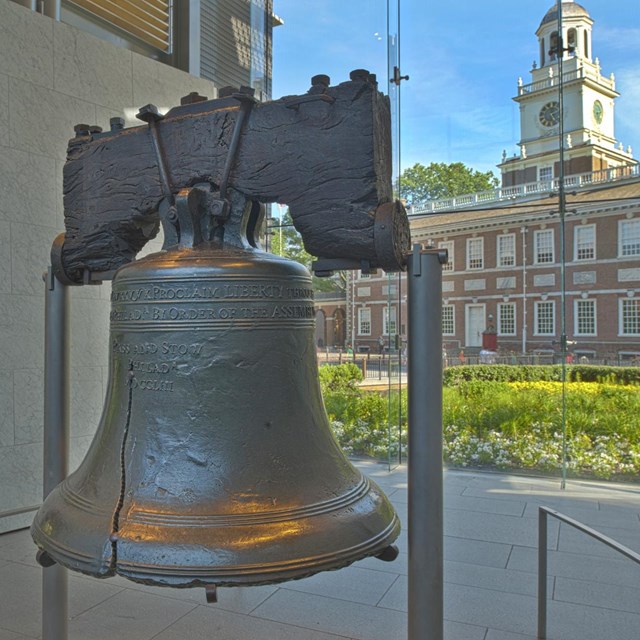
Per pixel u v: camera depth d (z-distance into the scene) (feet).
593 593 11.53
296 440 4.66
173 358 4.52
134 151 5.36
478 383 30.04
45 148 15.93
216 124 4.88
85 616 10.64
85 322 16.96
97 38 17.15
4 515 14.80
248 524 4.04
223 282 4.49
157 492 4.29
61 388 6.72
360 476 5.01
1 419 15.03
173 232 5.16
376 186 4.41
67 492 4.81
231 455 4.42
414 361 4.58
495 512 17.51
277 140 4.66
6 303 15.14
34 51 15.74
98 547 4.03
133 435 4.59
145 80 18.35
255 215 5.11
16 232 15.34
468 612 10.90
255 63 24.17
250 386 4.53
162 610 10.89
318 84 4.48
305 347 4.92
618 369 29.78
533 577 12.44
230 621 10.52
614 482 21.30
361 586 11.98
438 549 4.54
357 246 4.48
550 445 24.26
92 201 5.75
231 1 23.04
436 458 4.55
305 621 10.57
